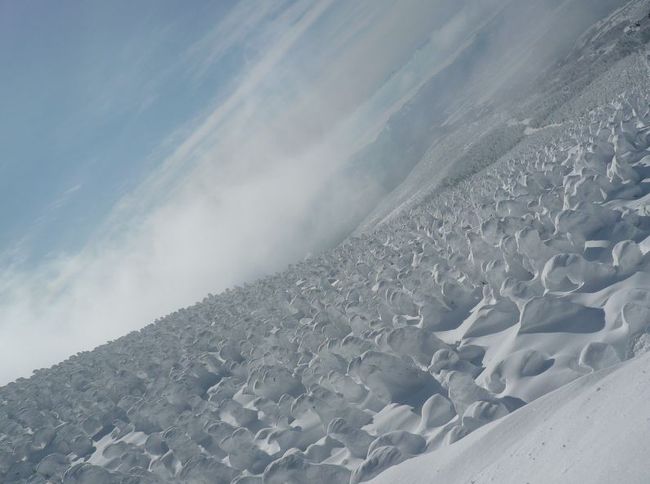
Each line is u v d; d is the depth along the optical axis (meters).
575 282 6.16
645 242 6.27
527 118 79.75
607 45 104.06
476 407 4.91
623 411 3.02
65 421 14.17
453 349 7.00
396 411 6.55
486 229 9.02
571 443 3.18
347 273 14.93
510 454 3.69
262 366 9.99
